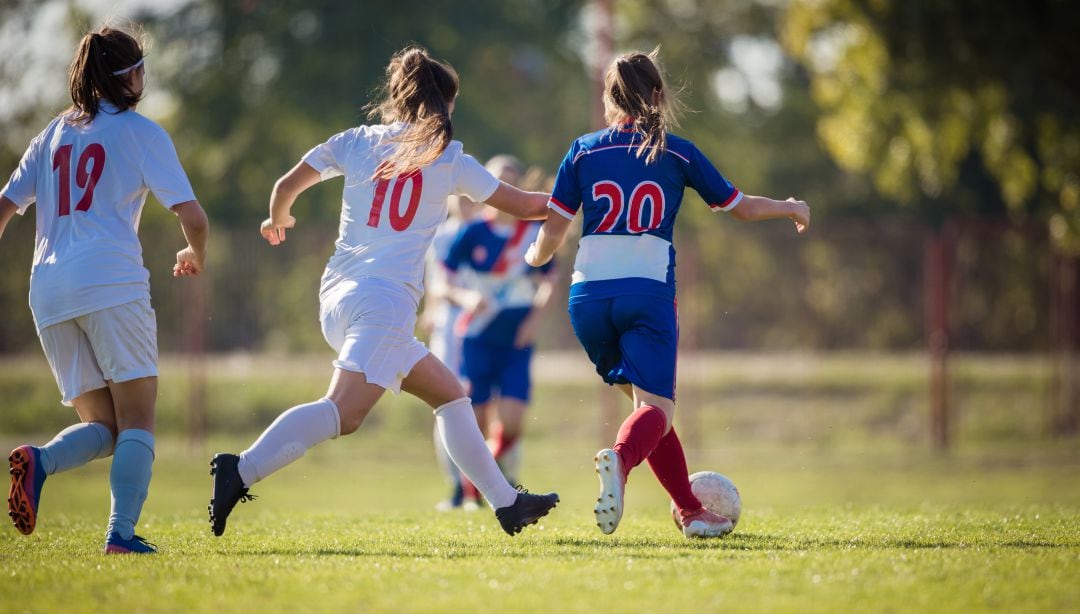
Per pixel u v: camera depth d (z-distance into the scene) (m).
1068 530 19.83
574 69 122.81
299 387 58.53
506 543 18.28
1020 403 56.47
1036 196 88.62
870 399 57.69
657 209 17.67
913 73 64.25
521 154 117.25
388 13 108.31
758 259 58.44
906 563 15.28
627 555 16.28
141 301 17.00
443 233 31.73
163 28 110.62
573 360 61.16
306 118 108.94
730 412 58.06
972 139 72.94
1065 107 61.41
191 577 14.48
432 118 17.55
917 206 120.88
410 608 12.75
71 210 17.03
